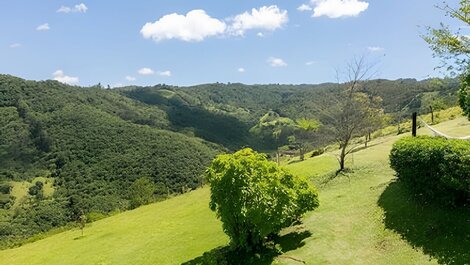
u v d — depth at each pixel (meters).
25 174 140.25
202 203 40.34
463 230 12.78
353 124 29.11
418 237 13.70
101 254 29.86
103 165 138.75
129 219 46.12
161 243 27.56
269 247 17.27
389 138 43.84
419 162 15.45
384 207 17.36
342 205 19.80
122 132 160.38
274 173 17.59
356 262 13.52
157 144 151.75
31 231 100.19
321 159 38.16
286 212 16.92
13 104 176.25
